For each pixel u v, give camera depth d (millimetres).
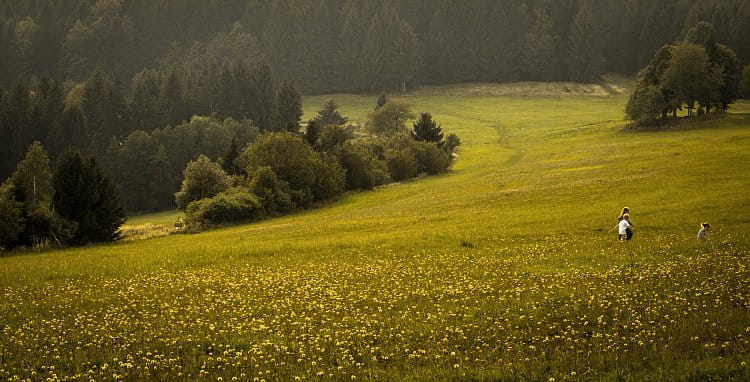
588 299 23625
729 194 54125
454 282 29172
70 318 25016
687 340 17953
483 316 22328
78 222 71500
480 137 191750
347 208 91938
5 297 30766
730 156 79000
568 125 198500
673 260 31328
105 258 49031
